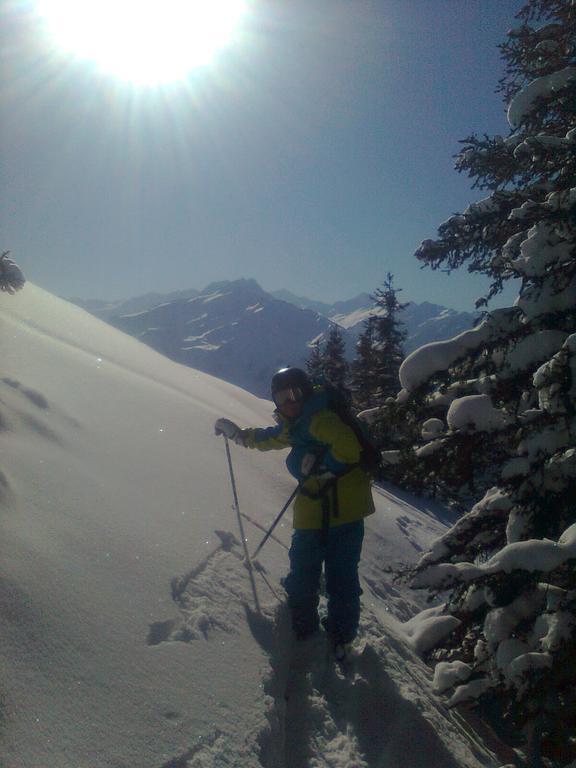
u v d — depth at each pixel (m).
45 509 3.28
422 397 5.22
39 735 2.08
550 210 4.87
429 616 5.61
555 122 5.70
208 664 2.98
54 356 6.66
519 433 4.88
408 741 3.71
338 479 4.17
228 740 2.60
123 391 6.71
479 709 5.34
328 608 4.26
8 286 4.81
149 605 3.14
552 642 3.79
